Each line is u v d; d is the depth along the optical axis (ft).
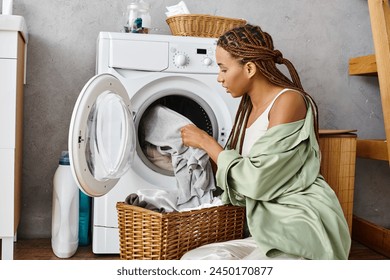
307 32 8.97
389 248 7.55
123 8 8.28
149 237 4.99
